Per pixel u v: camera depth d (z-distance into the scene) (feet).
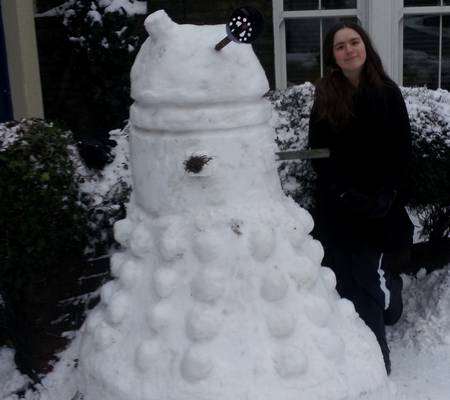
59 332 10.23
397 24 20.22
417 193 11.49
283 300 8.14
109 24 19.45
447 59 20.95
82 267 10.50
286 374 7.80
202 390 7.69
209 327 7.86
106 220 10.40
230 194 8.29
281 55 20.95
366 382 8.25
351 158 10.41
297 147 11.31
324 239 10.66
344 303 9.07
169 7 20.26
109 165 10.85
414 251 13.25
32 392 9.50
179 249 8.20
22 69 17.97
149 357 7.97
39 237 9.59
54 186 9.64
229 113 8.11
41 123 10.48
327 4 20.61
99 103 20.08
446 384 9.84
